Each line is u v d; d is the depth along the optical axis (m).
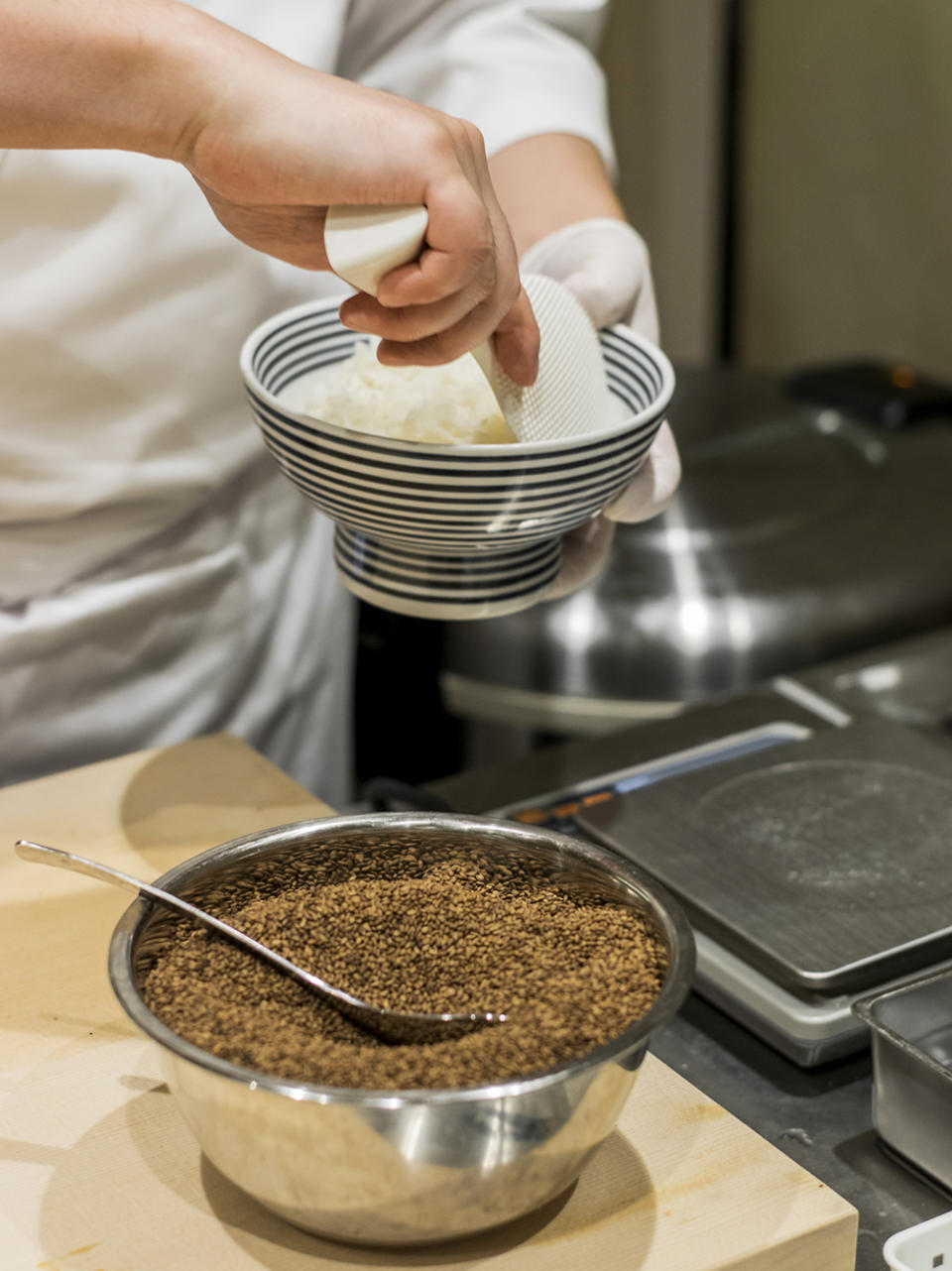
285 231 0.53
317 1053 0.45
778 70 1.96
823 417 1.34
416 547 0.60
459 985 0.51
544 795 0.79
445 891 0.55
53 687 0.87
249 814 0.75
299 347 0.66
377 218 0.48
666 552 1.10
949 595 1.10
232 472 0.90
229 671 0.96
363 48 0.96
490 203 0.51
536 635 1.07
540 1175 0.45
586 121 0.89
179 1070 0.43
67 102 0.48
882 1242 0.53
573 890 0.55
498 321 0.51
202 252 0.80
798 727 0.86
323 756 1.08
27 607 0.85
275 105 0.47
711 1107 0.55
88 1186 0.51
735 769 0.77
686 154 2.08
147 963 0.50
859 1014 0.56
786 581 1.07
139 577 0.89
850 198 1.94
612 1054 0.43
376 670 1.18
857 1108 0.60
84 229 0.76
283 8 0.82
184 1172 0.51
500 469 0.53
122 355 0.80
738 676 1.05
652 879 0.52
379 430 0.58
